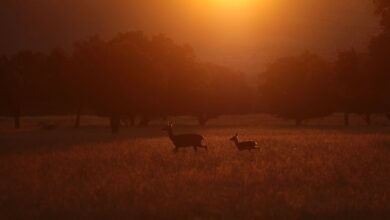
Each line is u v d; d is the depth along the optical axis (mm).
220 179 65250
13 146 126000
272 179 65188
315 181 63375
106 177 67812
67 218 46656
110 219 46156
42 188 61000
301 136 144000
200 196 54500
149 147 109938
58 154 98250
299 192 56219
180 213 47406
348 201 51656
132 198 54188
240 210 48125
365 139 128875
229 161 83188
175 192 57062
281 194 54594
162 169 75500
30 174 72250
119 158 89375
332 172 69812
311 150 99125
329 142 118375
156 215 46969
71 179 67625
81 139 149500
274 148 103500
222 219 45469
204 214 47094
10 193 58469
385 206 49344
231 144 115500
